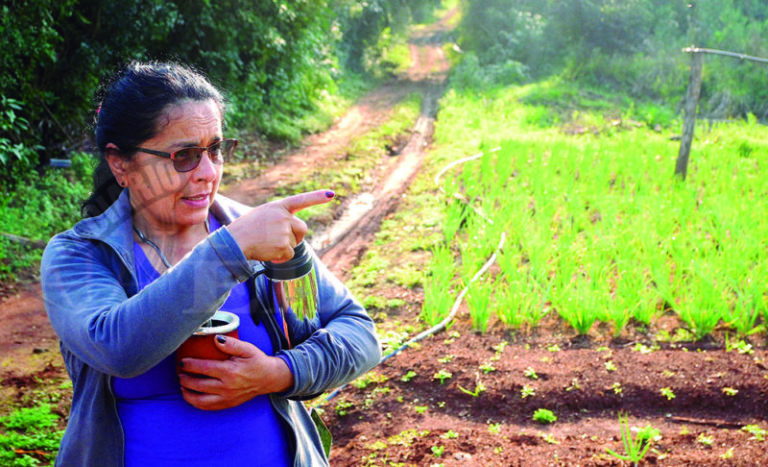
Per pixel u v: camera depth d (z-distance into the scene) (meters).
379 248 7.73
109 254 1.30
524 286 5.88
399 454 3.67
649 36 23.91
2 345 4.40
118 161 1.24
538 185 9.50
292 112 16.31
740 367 4.53
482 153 11.70
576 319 5.31
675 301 5.73
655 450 3.66
